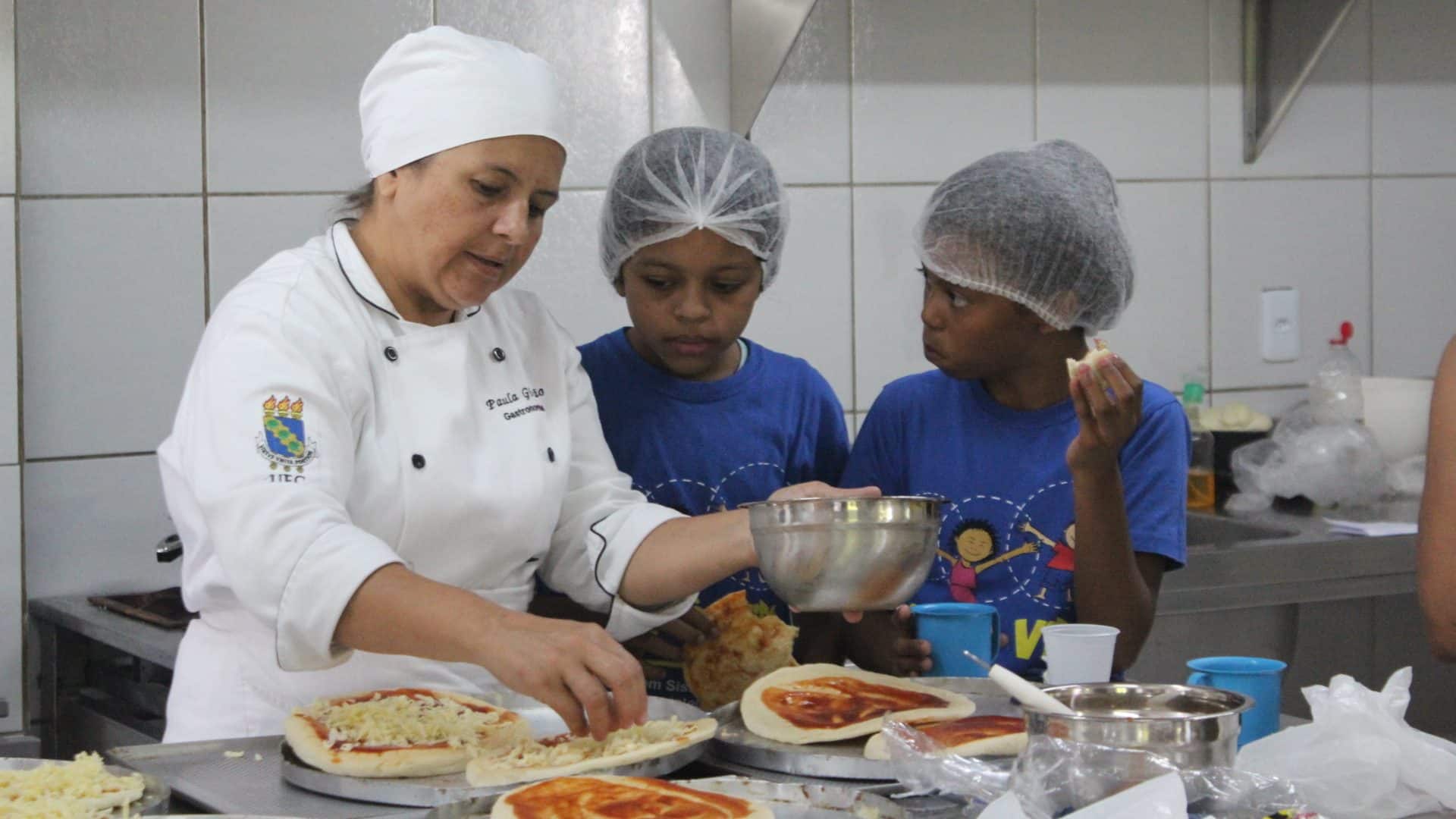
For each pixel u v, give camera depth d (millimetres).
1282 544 2133
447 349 1438
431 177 1344
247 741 1302
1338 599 2256
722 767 1256
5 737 1858
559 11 2234
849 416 2430
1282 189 2686
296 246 2113
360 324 1404
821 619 1780
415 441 1406
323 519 1245
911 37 2416
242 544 1239
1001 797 1010
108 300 2021
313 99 2105
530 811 1052
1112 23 2539
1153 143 2586
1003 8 2467
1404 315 2799
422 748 1209
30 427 1990
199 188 2057
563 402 1565
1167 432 1680
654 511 1537
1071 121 2529
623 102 2283
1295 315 2707
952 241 1641
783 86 2352
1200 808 970
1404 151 2770
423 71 1354
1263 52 2609
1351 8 2469
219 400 1284
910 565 1179
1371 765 1057
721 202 1602
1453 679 2449
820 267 2395
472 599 1204
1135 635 1605
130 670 1914
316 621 1216
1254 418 2576
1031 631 1664
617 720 1164
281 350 1312
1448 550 1429
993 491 1716
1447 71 2783
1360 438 2457
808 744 1254
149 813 1071
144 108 2021
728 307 1675
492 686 1502
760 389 1812
